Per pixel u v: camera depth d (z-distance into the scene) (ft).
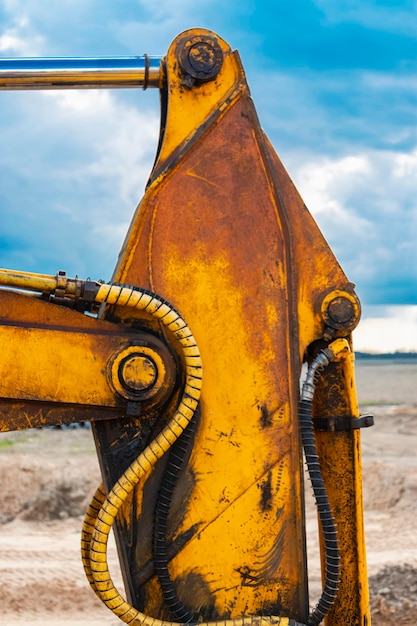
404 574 20.84
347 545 11.43
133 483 10.49
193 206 11.05
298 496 10.92
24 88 11.68
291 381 11.02
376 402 93.20
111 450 10.78
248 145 11.23
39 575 24.11
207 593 10.79
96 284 10.54
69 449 47.37
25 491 34.42
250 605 10.83
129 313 10.84
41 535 30.66
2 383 10.46
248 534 10.86
